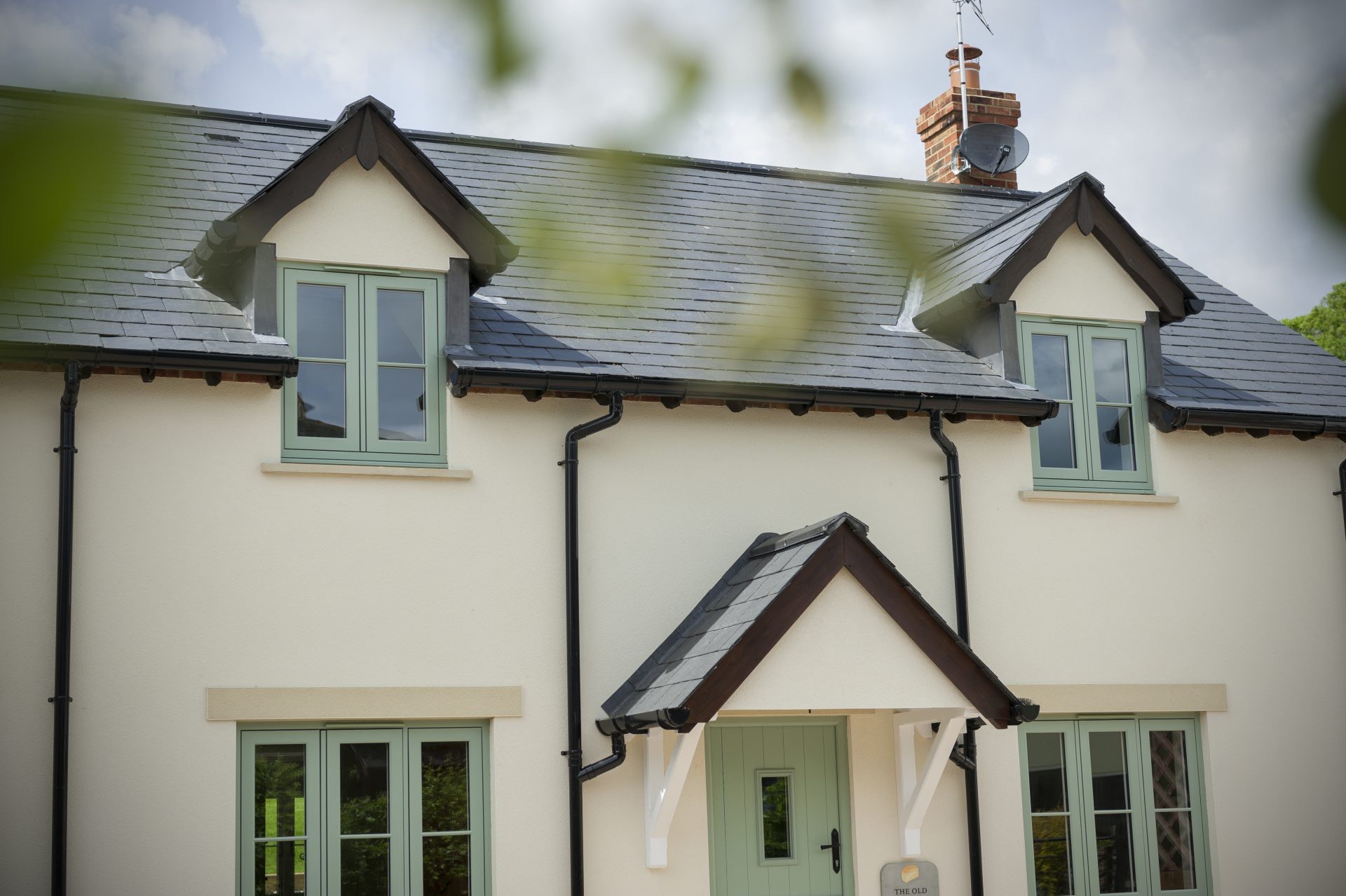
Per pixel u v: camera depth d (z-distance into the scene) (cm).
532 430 1070
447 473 1035
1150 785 1191
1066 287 1242
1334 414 1272
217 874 941
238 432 998
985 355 1226
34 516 939
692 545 1098
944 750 1033
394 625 1010
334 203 1056
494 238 1084
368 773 1000
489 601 1036
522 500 1059
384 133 1063
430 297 1073
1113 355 1258
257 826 966
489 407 1063
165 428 984
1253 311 1467
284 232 1040
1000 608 1168
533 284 1177
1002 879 1121
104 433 968
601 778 1034
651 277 1225
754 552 1089
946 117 1712
